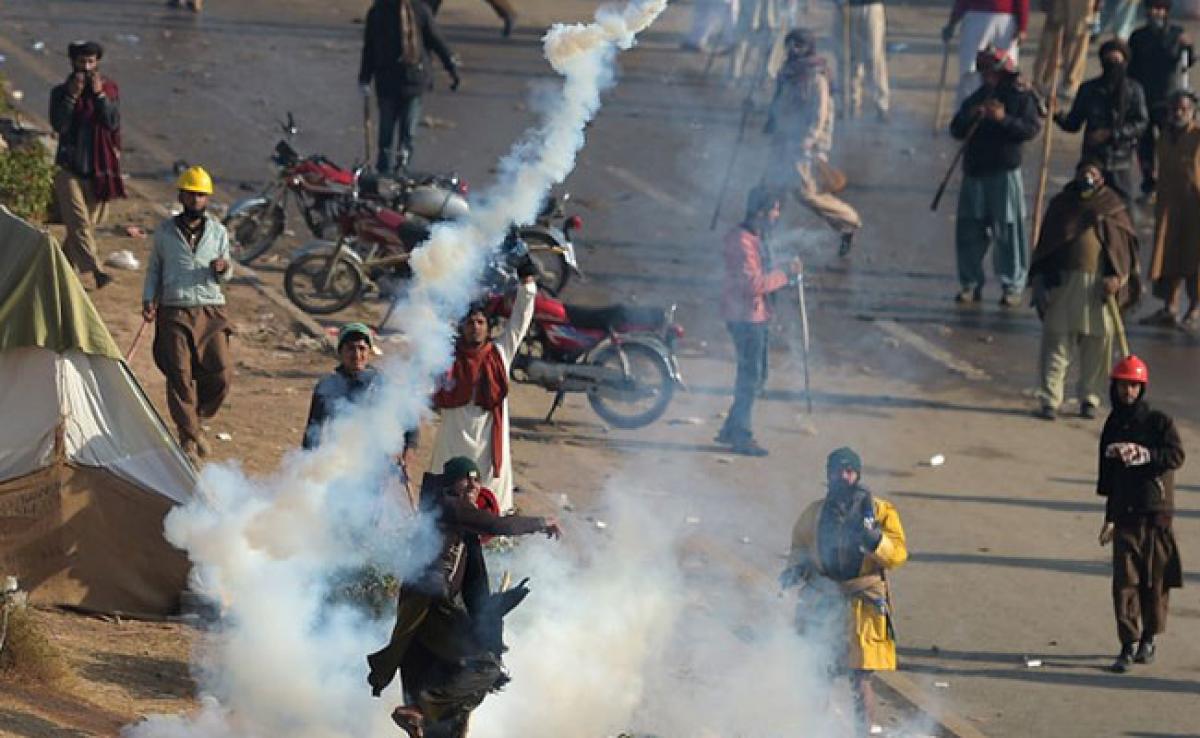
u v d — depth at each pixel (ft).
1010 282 202.49
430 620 91.97
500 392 120.98
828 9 301.43
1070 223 170.91
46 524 112.57
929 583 136.67
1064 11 270.67
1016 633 129.08
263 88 264.93
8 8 301.43
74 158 173.78
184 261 136.56
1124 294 174.50
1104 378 172.86
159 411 147.74
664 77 285.02
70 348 111.34
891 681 120.06
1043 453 164.25
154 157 229.66
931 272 212.23
